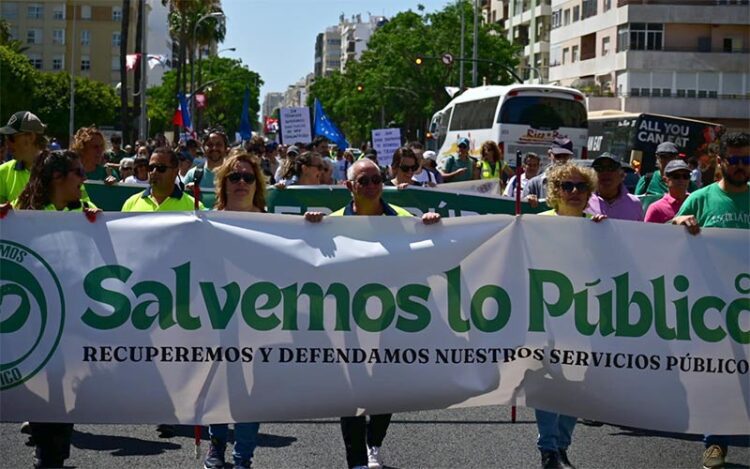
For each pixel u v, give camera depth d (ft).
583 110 112.98
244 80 456.86
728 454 27.12
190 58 281.74
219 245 21.80
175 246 21.75
